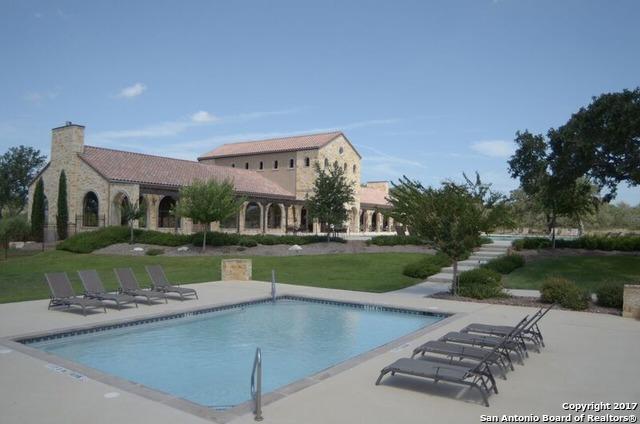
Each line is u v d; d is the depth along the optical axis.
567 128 23.92
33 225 39.03
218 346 10.30
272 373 8.48
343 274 22.86
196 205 30.34
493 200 15.84
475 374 6.61
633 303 12.70
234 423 5.60
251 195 43.34
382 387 6.96
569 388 7.06
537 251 28.08
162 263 26.39
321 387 6.95
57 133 38.56
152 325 12.13
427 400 6.47
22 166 61.84
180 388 7.62
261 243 34.38
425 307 14.13
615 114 21.89
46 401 6.21
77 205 37.06
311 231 50.03
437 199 15.93
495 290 15.95
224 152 56.28
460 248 15.89
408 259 28.66
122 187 34.59
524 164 26.84
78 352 9.66
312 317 13.55
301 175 49.72
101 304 13.68
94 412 5.86
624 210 83.38
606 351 9.23
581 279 20.41
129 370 8.55
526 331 9.13
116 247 31.59
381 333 11.68
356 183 54.88
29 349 8.78
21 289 17.73
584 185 27.73
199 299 15.20
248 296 15.91
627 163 22.75
